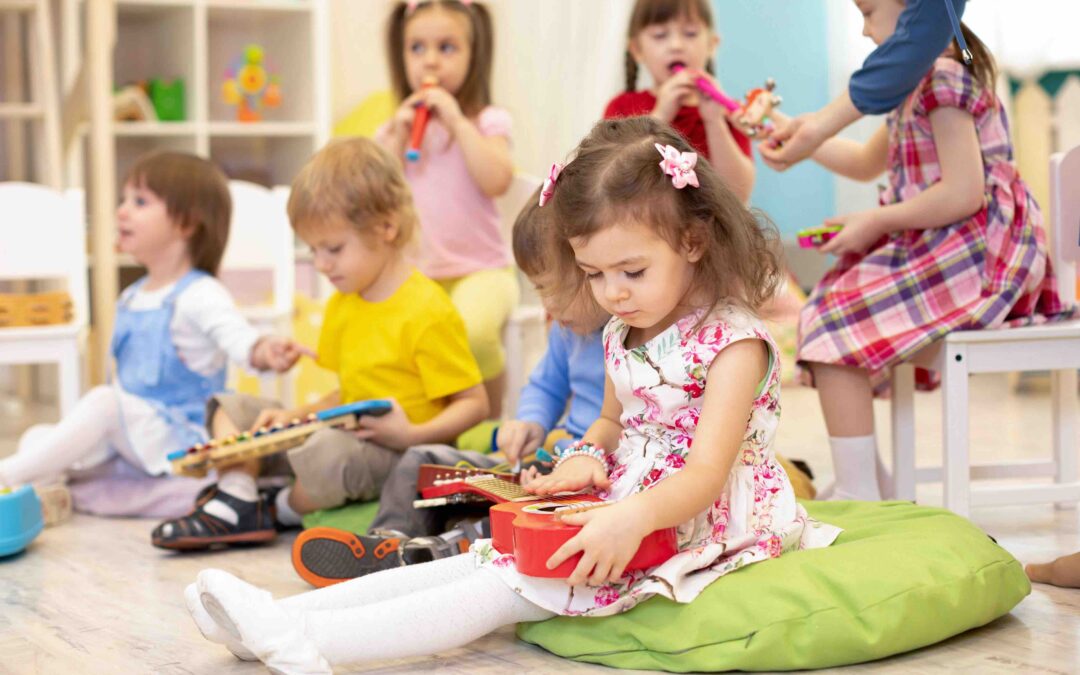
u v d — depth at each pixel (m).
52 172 2.84
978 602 1.09
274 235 2.46
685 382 1.10
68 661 1.09
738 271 1.10
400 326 1.67
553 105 2.98
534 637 1.10
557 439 1.56
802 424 2.54
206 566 1.48
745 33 3.27
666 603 1.04
